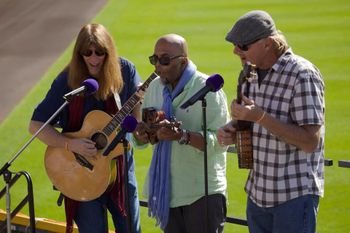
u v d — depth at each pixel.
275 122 7.00
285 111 7.25
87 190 8.95
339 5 34.59
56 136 8.94
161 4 38.38
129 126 7.60
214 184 8.45
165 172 8.45
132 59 27.61
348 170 14.97
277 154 7.34
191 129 8.37
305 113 7.10
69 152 8.99
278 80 7.27
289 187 7.33
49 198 15.06
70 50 30.98
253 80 7.43
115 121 8.69
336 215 13.09
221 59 26.22
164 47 8.27
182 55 8.30
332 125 18.05
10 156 18.09
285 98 7.23
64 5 39.81
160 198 8.49
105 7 38.88
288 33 29.88
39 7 39.66
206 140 7.71
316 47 27.17
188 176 8.41
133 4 38.91
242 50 7.31
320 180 7.48
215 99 8.29
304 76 7.14
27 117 21.62
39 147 18.42
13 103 23.47
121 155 8.92
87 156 8.88
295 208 7.35
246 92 7.56
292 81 7.19
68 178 9.01
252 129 7.53
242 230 12.88
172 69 8.32
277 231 7.50
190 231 8.57
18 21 37.16
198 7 36.84
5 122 21.17
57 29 35.00
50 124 9.03
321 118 7.15
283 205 7.39
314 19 32.09
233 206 13.84
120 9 38.03
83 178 8.95
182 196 8.42
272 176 7.39
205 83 7.91
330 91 21.06
